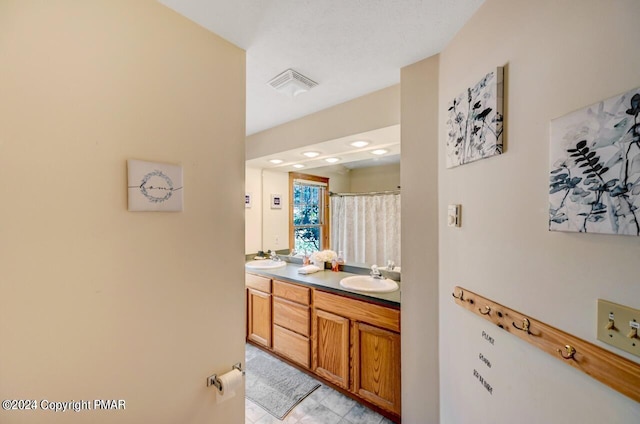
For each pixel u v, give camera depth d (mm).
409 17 1101
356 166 3242
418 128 1442
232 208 1183
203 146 1080
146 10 928
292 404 1870
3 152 654
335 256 2689
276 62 1418
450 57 1259
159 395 949
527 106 818
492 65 966
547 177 748
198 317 1060
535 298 787
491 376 975
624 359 573
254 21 1094
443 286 1322
